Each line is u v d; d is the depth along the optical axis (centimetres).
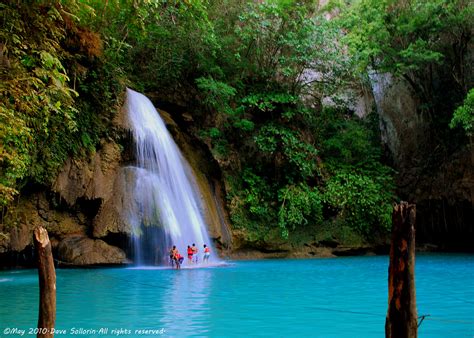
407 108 2780
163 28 2103
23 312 775
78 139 1677
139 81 2198
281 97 2441
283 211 2277
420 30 2439
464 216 2583
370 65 2839
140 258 1714
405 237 386
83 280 1241
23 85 1023
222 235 2147
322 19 2525
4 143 1016
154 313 770
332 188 2441
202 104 2333
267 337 610
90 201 1717
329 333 634
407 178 2747
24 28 1075
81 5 1376
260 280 1253
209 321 709
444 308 834
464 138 2489
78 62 1703
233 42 2409
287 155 2367
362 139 2675
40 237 390
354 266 1720
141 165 1883
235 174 2336
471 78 2466
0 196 1184
